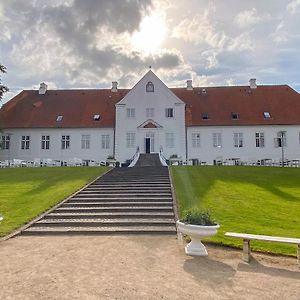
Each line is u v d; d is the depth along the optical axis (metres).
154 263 8.57
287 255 9.38
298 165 40.50
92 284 7.02
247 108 45.31
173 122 43.56
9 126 44.94
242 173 27.38
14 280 7.26
